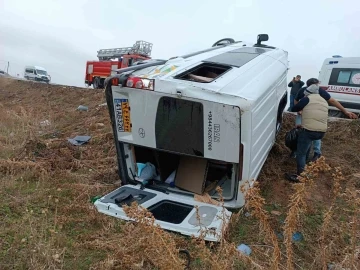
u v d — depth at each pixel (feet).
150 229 7.91
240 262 9.64
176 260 7.56
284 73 18.28
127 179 14.75
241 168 12.03
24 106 47.29
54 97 53.26
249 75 13.64
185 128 12.25
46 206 12.65
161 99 12.21
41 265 9.04
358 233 11.70
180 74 13.02
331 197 15.49
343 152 21.07
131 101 12.84
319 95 16.69
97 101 42.88
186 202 13.12
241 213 12.84
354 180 17.02
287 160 19.31
